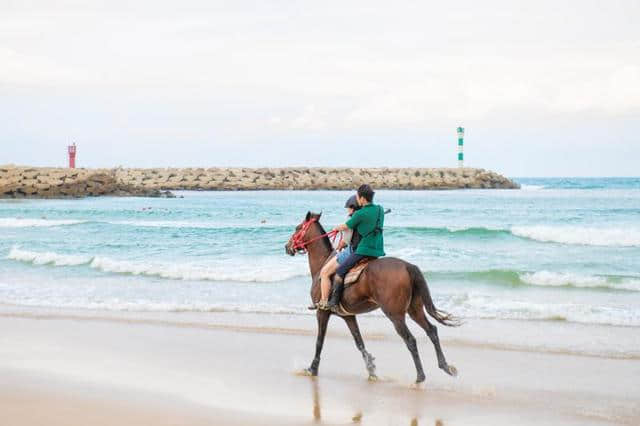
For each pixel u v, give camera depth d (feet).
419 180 323.98
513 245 77.10
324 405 25.14
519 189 333.62
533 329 39.32
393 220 118.42
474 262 65.77
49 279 60.13
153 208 157.79
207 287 55.31
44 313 45.47
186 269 61.87
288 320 42.70
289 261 69.31
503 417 23.76
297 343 36.40
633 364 31.32
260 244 83.30
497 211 139.03
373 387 27.81
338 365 31.78
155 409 24.39
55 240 90.27
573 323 40.93
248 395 26.45
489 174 349.00
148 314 44.98
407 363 32.07
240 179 311.06
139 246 83.56
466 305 46.44
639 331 38.55
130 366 31.14
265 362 32.17
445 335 37.93
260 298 50.52
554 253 71.26
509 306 45.75
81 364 31.48
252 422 23.06
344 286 29.04
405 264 27.99
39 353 33.86
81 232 99.45
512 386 27.81
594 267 62.69
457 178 337.11
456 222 113.19
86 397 25.84
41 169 245.04
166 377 29.17
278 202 193.98
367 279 28.32
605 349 34.27
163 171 314.96
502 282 55.21
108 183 235.61
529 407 24.89
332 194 262.26
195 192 285.43
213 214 139.13
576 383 28.19
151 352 34.17
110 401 25.36
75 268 66.18
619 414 24.00
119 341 36.76
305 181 314.76
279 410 24.49
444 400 25.79
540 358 32.60
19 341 36.78
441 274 57.88
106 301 49.62
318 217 31.73
